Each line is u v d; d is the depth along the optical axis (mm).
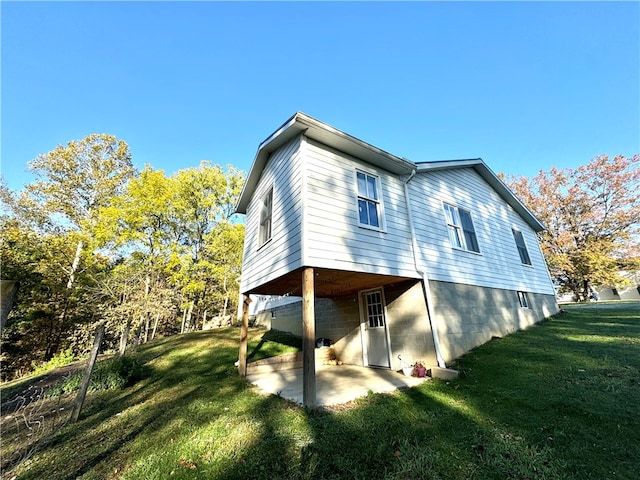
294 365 8273
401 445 3096
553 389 4273
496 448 2971
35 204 17094
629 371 4461
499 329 8055
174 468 2922
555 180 22547
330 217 5375
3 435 4301
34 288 14320
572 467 2627
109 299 9641
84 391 4773
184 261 13922
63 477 2945
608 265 19266
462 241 8242
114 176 18031
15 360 13625
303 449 3090
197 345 10047
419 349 6441
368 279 6441
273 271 5996
